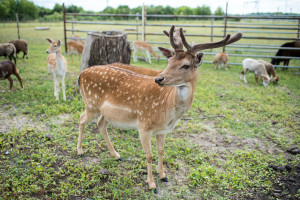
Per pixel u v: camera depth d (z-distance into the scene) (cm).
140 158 442
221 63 1163
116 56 734
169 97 330
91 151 455
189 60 306
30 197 334
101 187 362
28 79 861
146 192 365
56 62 654
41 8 5028
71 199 340
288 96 807
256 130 562
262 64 928
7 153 426
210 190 374
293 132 559
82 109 627
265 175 407
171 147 486
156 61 1301
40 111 596
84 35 2297
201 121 607
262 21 4325
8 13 3803
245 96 794
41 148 448
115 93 377
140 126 358
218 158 457
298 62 1402
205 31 2844
